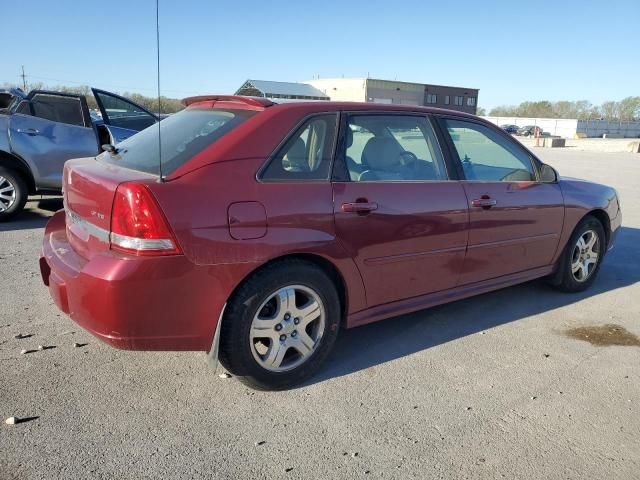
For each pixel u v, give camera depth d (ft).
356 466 8.41
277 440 8.95
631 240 24.86
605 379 11.49
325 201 10.36
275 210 9.75
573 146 135.33
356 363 11.76
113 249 9.07
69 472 7.94
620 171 61.57
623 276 19.10
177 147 10.11
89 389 10.22
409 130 12.32
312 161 10.58
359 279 11.08
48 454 8.31
